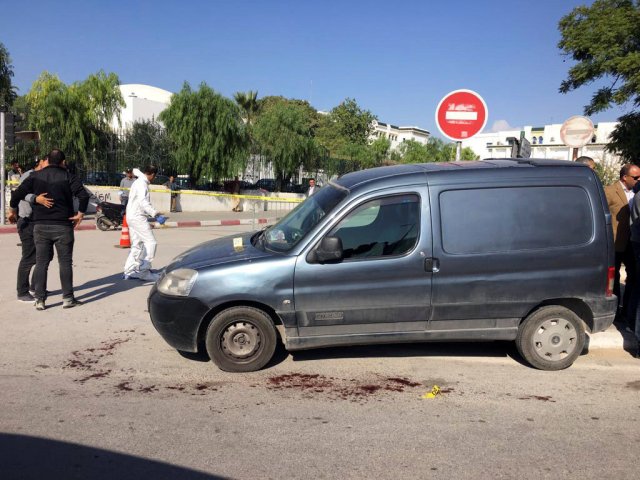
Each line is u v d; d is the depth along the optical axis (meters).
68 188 6.75
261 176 33.44
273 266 4.71
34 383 4.56
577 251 4.91
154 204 24.75
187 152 27.14
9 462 3.28
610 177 14.88
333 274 4.74
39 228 6.64
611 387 4.70
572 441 3.68
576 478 3.21
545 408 4.23
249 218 22.94
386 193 4.84
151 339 5.79
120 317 6.59
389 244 4.80
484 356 5.46
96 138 25.39
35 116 25.44
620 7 15.38
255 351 4.86
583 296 4.95
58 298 7.45
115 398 4.29
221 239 5.93
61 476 3.13
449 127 7.54
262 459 3.37
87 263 10.16
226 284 4.70
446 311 4.87
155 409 4.09
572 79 16.20
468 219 4.85
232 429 3.78
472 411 4.15
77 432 3.69
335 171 37.66
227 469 3.25
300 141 33.31
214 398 4.33
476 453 3.49
